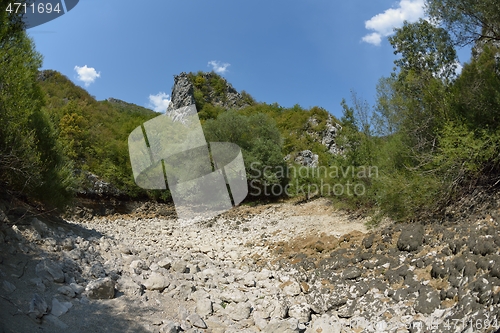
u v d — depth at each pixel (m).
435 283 5.63
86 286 5.22
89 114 25.70
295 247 9.89
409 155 9.71
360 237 9.05
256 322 5.28
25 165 6.98
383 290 6.04
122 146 20.98
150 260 7.38
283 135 25.44
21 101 7.02
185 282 6.41
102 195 18.95
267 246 10.96
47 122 9.05
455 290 5.11
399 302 5.52
